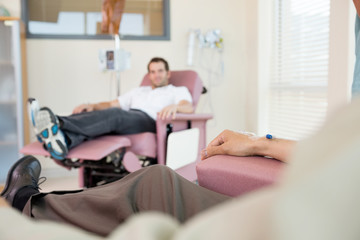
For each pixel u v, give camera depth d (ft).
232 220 0.60
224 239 0.59
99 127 7.99
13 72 11.18
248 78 13.66
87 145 7.68
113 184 3.06
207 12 13.52
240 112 14.05
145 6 13.07
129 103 11.16
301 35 11.10
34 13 12.30
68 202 2.81
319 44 10.14
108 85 12.82
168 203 2.46
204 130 9.55
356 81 6.75
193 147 9.10
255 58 12.98
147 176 2.77
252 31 13.15
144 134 8.27
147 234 0.65
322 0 10.02
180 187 2.63
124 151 8.15
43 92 12.37
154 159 8.78
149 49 13.10
